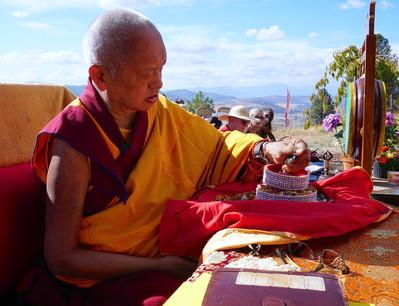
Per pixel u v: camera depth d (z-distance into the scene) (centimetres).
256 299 110
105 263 188
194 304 124
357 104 455
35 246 237
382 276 147
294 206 191
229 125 648
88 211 198
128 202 198
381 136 460
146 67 183
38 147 192
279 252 163
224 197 226
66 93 284
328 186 236
